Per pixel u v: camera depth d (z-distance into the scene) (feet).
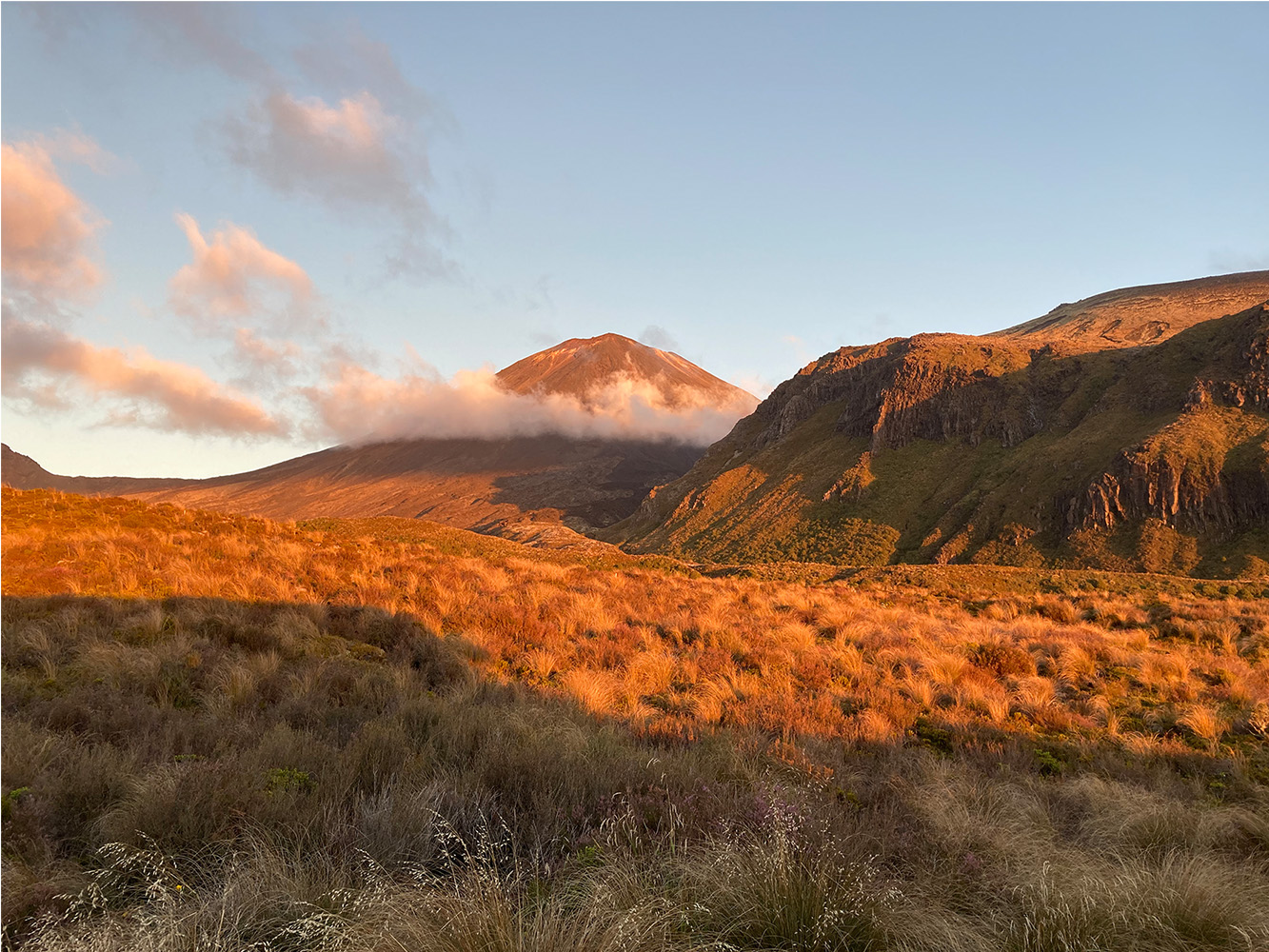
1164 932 13.53
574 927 11.61
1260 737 33.09
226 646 32.55
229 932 11.69
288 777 17.72
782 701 32.35
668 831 15.96
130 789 15.93
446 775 18.20
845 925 12.78
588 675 34.24
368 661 33.76
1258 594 107.96
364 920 11.89
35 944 10.71
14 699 22.08
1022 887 14.78
